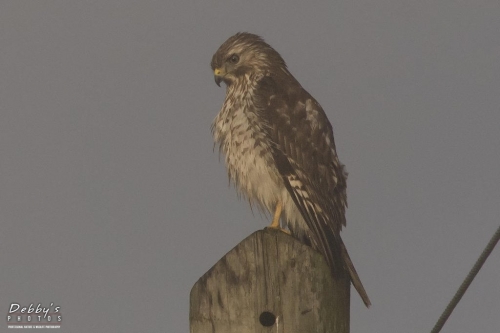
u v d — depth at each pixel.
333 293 8.05
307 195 11.69
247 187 12.20
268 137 11.94
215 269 8.02
